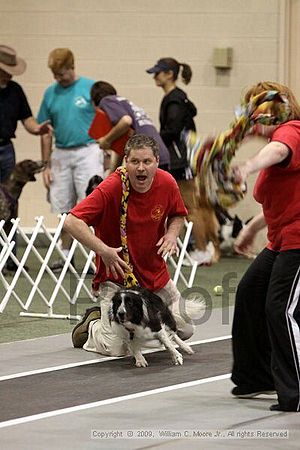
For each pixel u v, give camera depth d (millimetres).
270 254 7824
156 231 9656
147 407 7949
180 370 9352
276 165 7539
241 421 7516
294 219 7609
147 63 19219
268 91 7613
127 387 8656
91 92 15391
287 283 7602
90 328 10156
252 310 7945
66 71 16141
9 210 15617
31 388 8586
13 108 16219
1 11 19734
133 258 9664
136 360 9523
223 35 18750
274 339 7695
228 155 7547
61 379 8938
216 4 18719
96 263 9945
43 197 19703
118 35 19281
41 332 11367
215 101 18859
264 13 18531
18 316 12359
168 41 19047
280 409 7738
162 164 15250
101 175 16312
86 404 8031
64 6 19469
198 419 7578
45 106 16438
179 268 14242
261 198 7781
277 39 18516
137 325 9320
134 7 19156
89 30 19406
